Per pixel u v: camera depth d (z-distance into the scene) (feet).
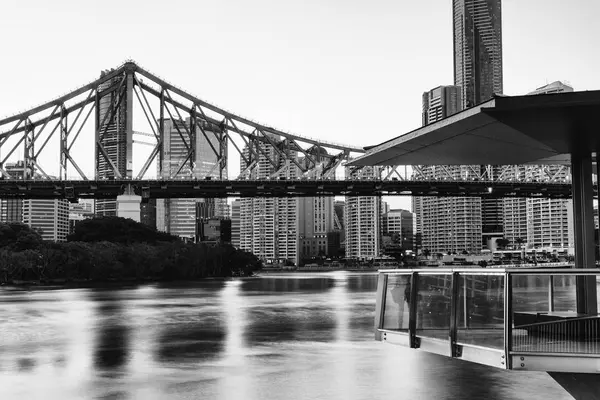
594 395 43.06
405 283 45.91
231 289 360.89
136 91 496.64
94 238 504.02
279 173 490.49
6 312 201.98
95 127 491.72
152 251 476.54
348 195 501.15
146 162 483.10
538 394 79.66
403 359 103.65
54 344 126.00
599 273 36.40
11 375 93.61
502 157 67.56
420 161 71.36
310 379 89.30
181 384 86.94
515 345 38.91
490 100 46.85
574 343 39.09
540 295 45.60
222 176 494.18
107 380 89.66
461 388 82.84
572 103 45.32
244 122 499.51
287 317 180.86
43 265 414.21
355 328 150.30
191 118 499.10
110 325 161.38
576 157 62.59
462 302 41.47
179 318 179.83
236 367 98.48
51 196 482.28
